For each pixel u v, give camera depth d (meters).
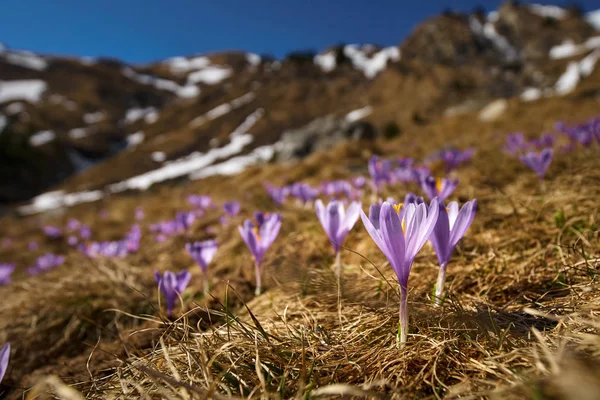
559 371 0.78
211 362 1.05
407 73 93.81
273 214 1.96
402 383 1.02
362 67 120.94
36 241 8.95
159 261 3.47
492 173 3.69
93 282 2.73
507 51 108.19
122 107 115.81
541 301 1.38
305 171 9.79
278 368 1.13
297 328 1.43
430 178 2.06
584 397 0.68
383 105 81.56
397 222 1.01
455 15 117.19
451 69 92.69
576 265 1.53
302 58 119.56
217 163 63.84
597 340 0.90
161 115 106.75
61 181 71.88
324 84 105.75
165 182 29.70
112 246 3.77
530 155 2.58
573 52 99.56
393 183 3.74
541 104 16.20
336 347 1.22
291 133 20.58
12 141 70.38
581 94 18.11
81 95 112.75
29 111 95.50
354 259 2.27
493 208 2.51
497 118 14.80
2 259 7.70
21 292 3.25
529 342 1.06
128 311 2.37
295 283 1.97
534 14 120.31
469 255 1.95
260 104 97.00
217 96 111.94
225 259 2.95
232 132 82.69
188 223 3.99
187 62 159.00
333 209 1.55
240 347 1.23
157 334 1.89
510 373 0.89
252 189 9.06
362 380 1.06
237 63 154.75
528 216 2.26
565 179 2.68
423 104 75.38
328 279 1.90
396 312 1.33
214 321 1.95
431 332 1.18
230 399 0.89
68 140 85.50
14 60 122.44
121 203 12.79
